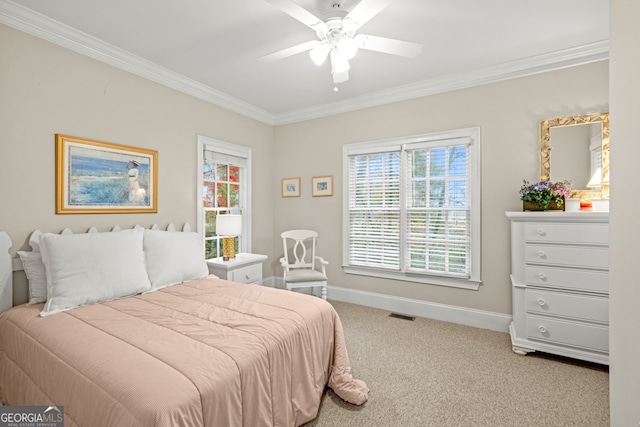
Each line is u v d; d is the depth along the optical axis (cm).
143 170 290
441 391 208
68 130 240
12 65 212
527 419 181
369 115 379
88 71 252
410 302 354
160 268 245
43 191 227
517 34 244
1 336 183
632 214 79
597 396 203
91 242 215
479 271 315
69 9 211
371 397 201
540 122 284
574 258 238
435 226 340
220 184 384
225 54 276
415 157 352
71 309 191
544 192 255
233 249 352
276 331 165
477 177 314
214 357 136
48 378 140
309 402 175
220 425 123
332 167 407
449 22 228
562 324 243
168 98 314
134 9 212
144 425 103
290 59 286
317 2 201
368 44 201
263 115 431
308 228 427
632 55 79
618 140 87
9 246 209
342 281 402
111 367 125
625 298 83
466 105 320
